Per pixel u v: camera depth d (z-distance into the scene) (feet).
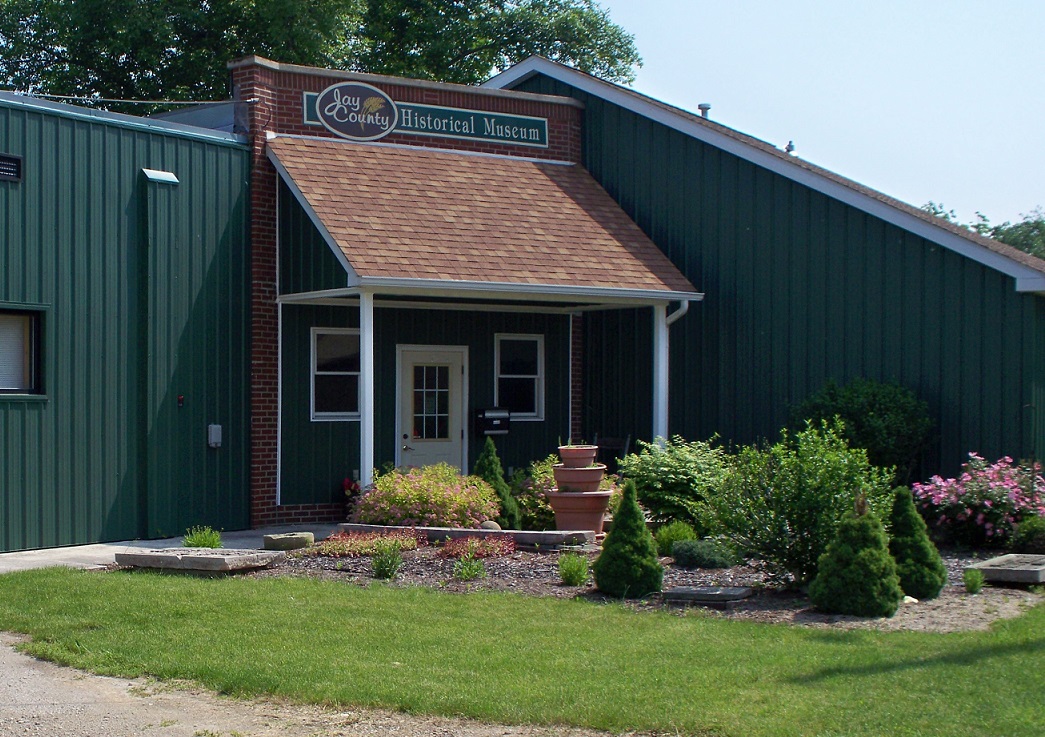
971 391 51.78
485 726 22.66
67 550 46.06
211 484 52.65
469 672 25.95
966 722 21.81
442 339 61.52
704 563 40.29
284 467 55.57
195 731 22.59
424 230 54.44
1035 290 49.19
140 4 93.91
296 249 54.29
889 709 22.71
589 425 67.15
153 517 50.08
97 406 48.32
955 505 46.73
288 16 95.61
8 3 100.58
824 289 57.06
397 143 60.18
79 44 97.45
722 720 22.20
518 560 40.98
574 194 63.82
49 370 46.50
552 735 22.11
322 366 57.11
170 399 50.93
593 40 120.16
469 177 60.59
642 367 64.44
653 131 64.23
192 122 61.93
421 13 115.85
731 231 60.80
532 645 28.48
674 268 61.31
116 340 49.03
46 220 46.47
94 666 26.91
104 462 48.52
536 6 119.44
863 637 29.43
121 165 49.44
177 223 51.37
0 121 45.01
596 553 42.57
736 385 60.59
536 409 65.31
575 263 57.21
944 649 27.89
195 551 40.91
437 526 46.24
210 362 52.65
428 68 113.09
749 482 36.47
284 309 55.67
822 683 24.72
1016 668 25.82
